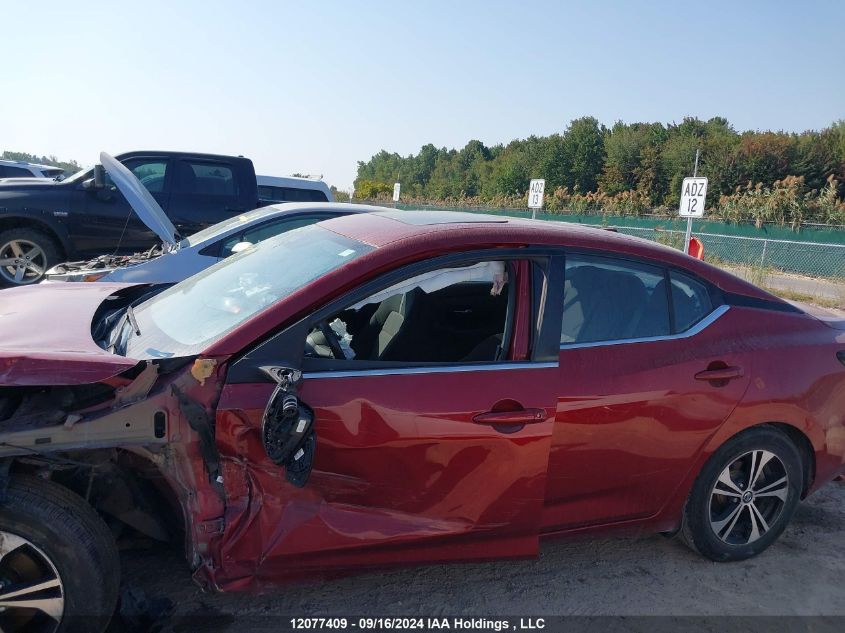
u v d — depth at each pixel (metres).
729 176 52.78
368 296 2.98
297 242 3.63
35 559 2.57
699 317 3.58
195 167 9.81
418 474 2.93
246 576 2.74
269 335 2.80
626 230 21.61
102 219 9.16
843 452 3.90
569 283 3.30
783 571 3.76
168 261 6.36
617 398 3.19
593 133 71.81
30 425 2.50
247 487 2.73
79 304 3.64
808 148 52.12
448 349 3.26
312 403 2.77
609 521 3.39
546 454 3.09
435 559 3.05
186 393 2.67
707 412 3.41
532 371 3.10
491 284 3.30
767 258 19.91
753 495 3.70
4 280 8.88
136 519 2.91
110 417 2.57
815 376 3.70
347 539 2.86
